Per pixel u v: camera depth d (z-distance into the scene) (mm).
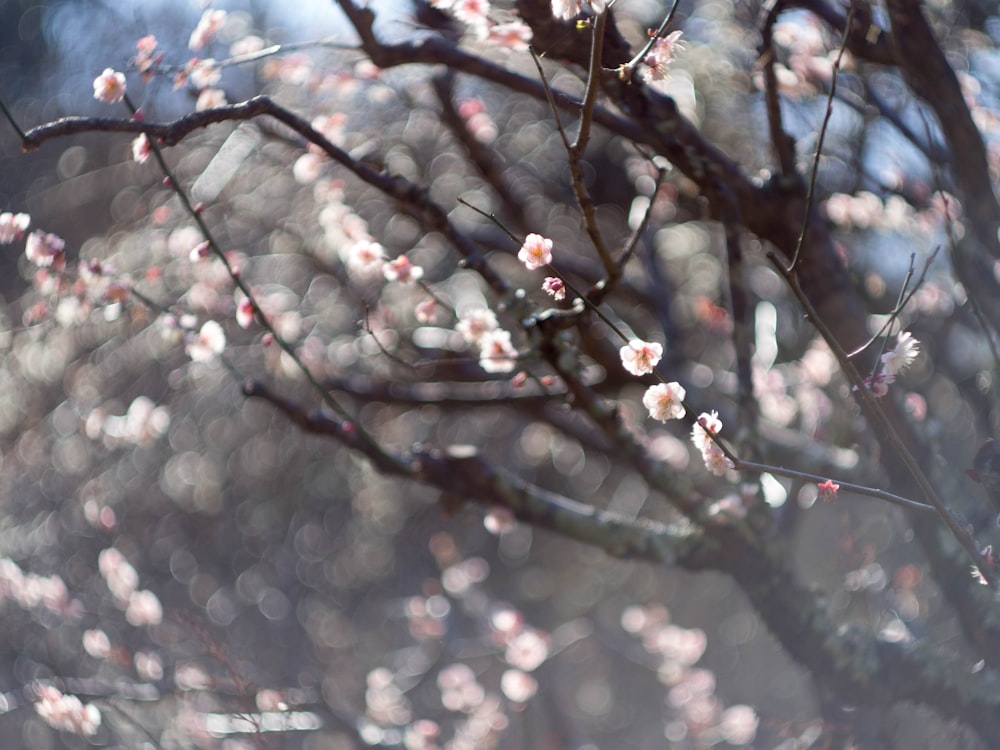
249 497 9703
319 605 10211
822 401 4809
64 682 4465
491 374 4934
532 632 5828
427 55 3270
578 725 8852
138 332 6590
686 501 3242
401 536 10070
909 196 4594
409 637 9828
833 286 3328
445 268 6996
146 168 7039
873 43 3381
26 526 8352
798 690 7914
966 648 3691
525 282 5984
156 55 3371
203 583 9586
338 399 5898
